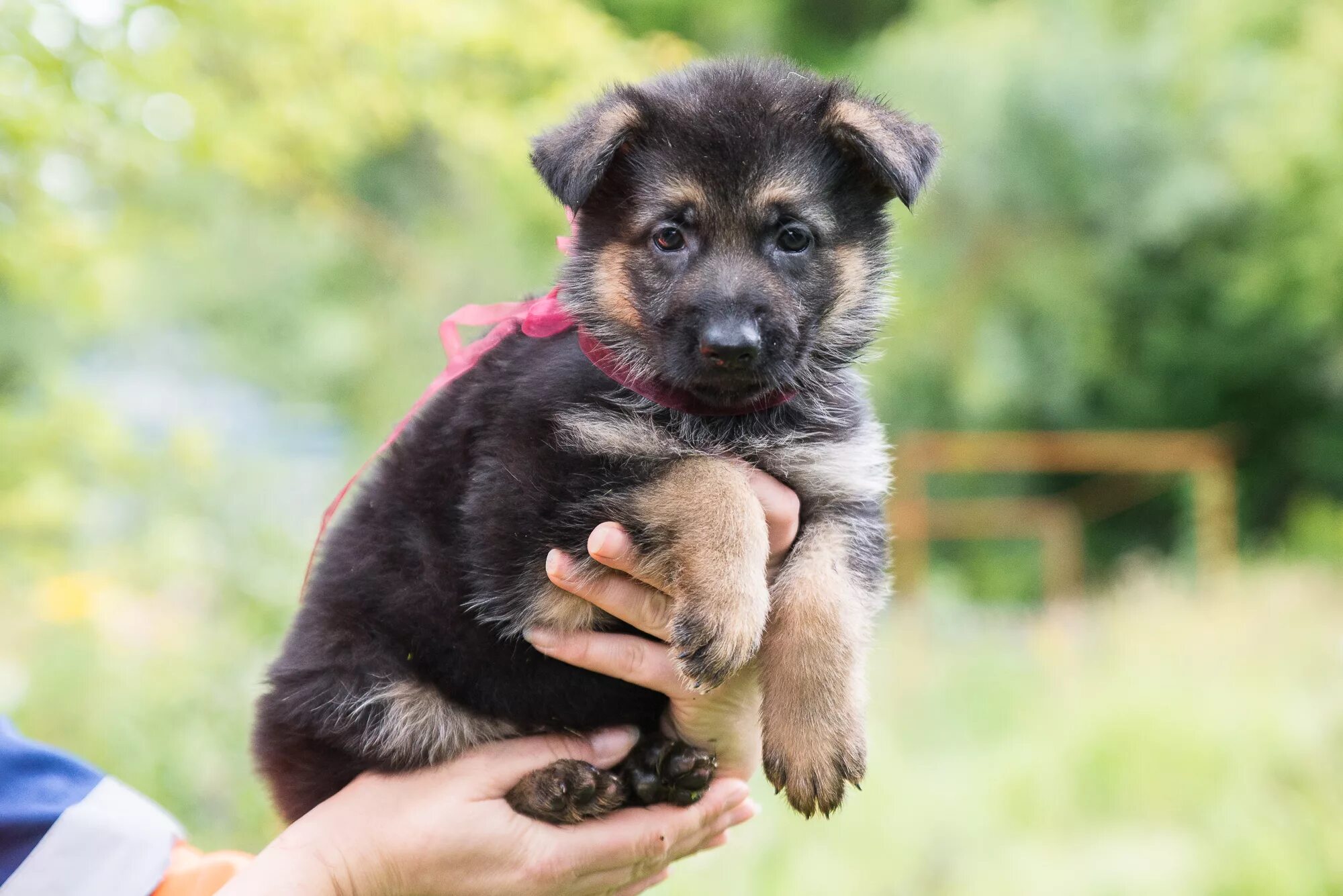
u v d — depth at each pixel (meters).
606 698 3.09
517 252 14.07
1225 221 17.20
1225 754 7.97
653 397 3.11
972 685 10.94
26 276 5.82
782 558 3.08
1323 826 6.82
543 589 2.95
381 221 15.45
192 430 7.42
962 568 18.48
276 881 2.57
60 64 5.04
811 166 3.29
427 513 3.10
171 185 10.73
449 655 3.02
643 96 3.27
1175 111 17.06
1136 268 17.73
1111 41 17.58
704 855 6.43
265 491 8.43
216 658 6.29
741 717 3.16
